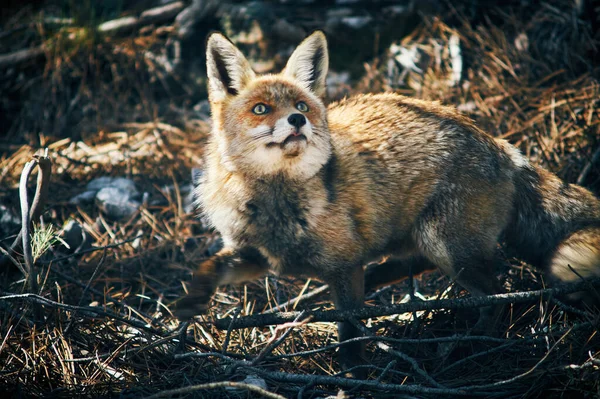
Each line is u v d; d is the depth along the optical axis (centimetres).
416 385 661
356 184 811
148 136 1468
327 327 854
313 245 788
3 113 1650
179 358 723
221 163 799
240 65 802
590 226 855
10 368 696
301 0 1641
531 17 1502
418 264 931
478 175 852
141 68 1666
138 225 1132
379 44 1582
